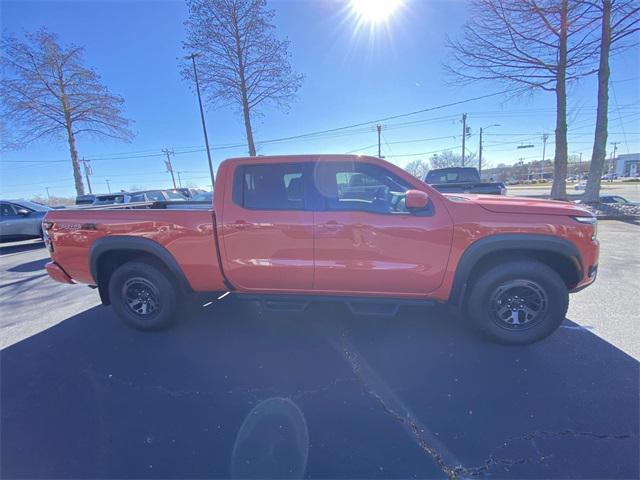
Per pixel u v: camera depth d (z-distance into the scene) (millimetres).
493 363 2723
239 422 2172
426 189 2914
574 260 2793
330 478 1754
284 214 3012
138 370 2801
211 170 17875
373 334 3291
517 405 2232
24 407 2381
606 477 1721
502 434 2002
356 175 3211
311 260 3035
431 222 2848
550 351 2854
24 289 5258
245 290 3285
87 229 3322
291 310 3252
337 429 2088
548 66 11836
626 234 7598
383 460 1854
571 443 1921
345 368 2736
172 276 3389
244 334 3375
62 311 4191
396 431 2055
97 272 3416
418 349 2984
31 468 1881
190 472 1814
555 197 12719
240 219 3072
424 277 2932
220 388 2527
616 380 2447
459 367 2688
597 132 11469
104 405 2377
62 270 3494
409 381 2537
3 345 3289
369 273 2979
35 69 17781
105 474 1823
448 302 3027
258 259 3104
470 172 10797
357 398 2367
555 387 2395
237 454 1917
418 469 1793
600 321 3357
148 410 2311
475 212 2826
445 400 2311
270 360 2889
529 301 2896
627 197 22188
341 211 2967
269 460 1868
